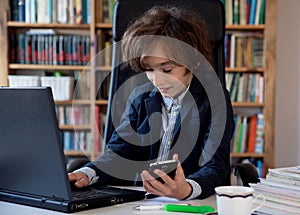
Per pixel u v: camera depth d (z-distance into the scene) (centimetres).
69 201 116
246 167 170
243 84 349
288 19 361
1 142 119
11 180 123
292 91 363
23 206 122
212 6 189
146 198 135
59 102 348
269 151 347
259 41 346
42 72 366
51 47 351
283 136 365
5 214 116
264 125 347
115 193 132
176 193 126
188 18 145
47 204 119
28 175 119
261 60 347
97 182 147
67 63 352
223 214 104
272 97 346
